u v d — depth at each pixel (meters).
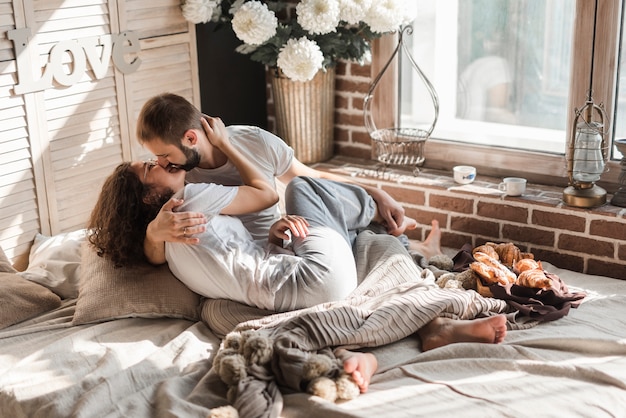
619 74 3.23
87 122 3.16
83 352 2.39
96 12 3.11
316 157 3.85
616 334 2.51
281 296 2.53
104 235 2.63
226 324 2.53
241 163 2.75
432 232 3.26
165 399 2.13
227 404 2.16
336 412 2.04
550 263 3.30
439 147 3.71
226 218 2.65
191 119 2.65
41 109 2.98
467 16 3.52
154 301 2.61
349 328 2.39
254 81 4.08
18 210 2.97
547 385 2.18
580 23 3.21
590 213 3.15
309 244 2.63
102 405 2.14
